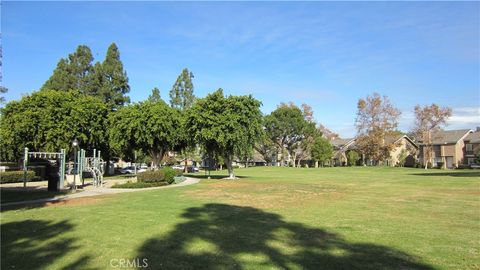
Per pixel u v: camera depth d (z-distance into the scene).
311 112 87.06
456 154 74.62
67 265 6.60
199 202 15.91
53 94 39.56
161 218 11.48
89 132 41.09
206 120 33.19
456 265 6.77
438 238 8.88
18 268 6.42
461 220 11.43
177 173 31.53
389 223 10.84
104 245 8.00
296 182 29.88
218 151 35.59
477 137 73.38
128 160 62.62
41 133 37.81
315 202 16.06
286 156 95.31
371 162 83.19
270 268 6.49
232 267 6.54
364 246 8.08
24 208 14.23
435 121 69.81
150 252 7.46
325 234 9.25
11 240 8.48
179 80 69.44
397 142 77.94
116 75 54.59
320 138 87.25
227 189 22.86
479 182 27.77
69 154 40.44
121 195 19.39
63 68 53.66
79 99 41.22
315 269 6.46
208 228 9.88
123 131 38.06
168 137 37.75
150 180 26.52
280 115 83.69
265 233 9.31
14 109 38.78
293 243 8.29
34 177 34.19
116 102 54.81
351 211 13.27
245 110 33.53
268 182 29.83
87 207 14.20
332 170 62.25
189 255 7.26
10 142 37.81
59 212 12.80
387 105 72.38
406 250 7.78
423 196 18.55
